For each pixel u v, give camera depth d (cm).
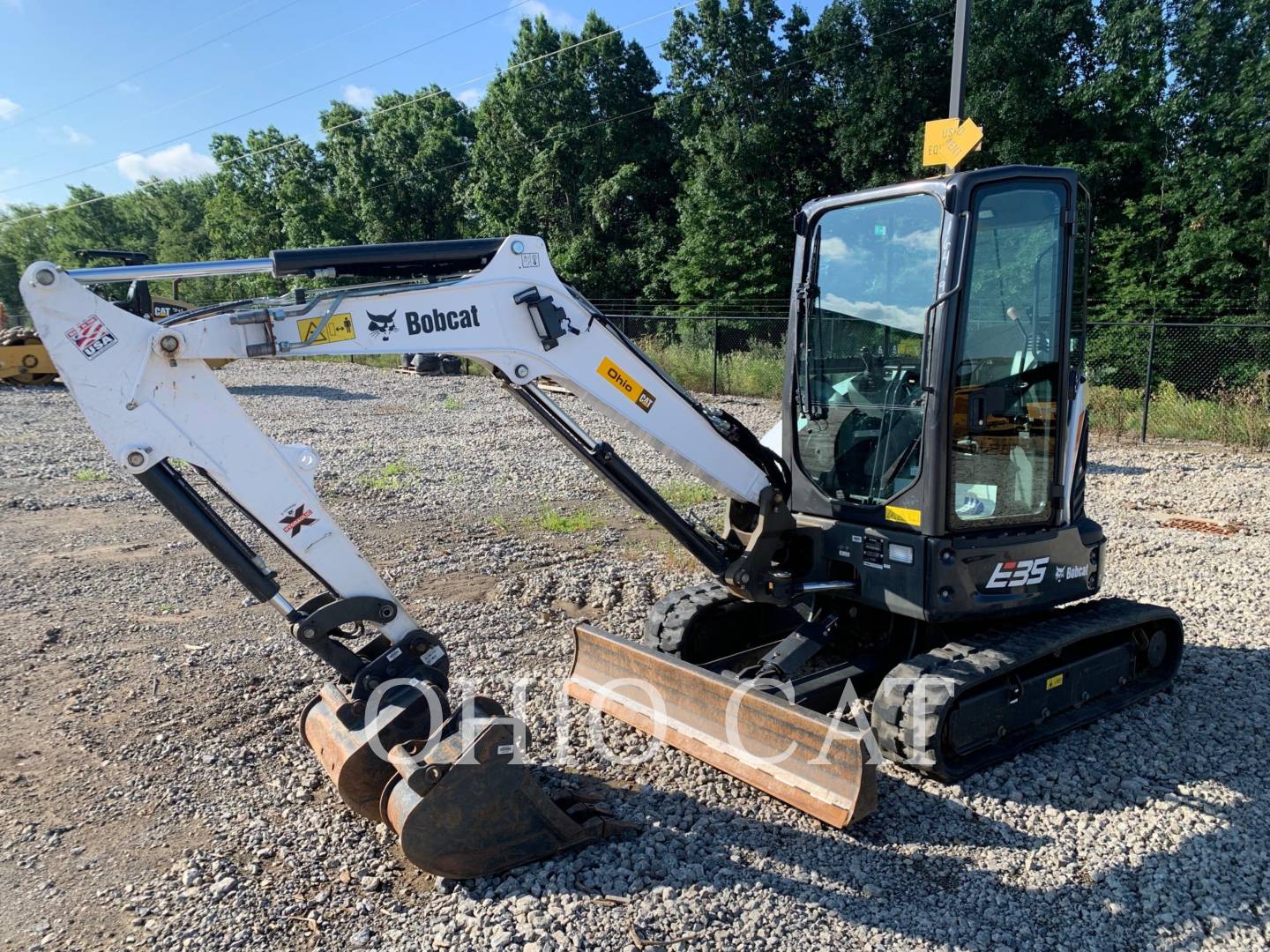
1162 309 2083
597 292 3391
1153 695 497
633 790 395
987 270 395
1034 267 414
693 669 420
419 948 299
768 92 2850
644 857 345
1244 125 2088
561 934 301
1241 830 369
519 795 334
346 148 4378
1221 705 486
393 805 324
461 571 721
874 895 326
